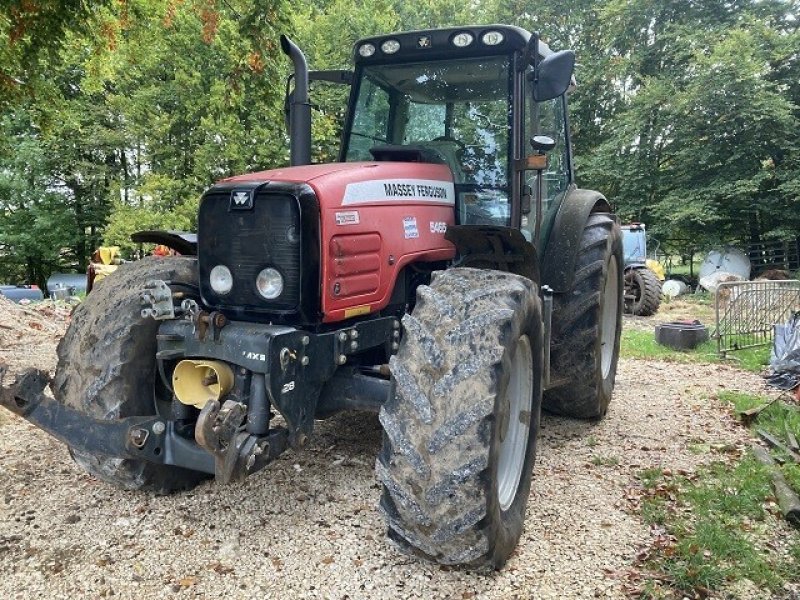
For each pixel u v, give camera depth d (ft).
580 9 79.51
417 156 11.86
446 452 7.93
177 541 9.37
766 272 60.39
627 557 9.37
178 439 9.30
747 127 58.95
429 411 7.99
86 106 71.67
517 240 10.55
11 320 26.30
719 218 61.87
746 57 57.26
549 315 12.01
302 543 9.36
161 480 10.48
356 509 10.36
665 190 66.49
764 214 63.52
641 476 12.23
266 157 64.64
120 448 8.81
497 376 8.11
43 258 85.46
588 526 10.23
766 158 62.39
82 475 11.48
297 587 8.38
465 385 8.05
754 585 8.89
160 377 10.17
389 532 8.63
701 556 9.30
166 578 8.52
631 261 45.03
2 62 19.98
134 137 72.28
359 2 76.59
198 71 65.62
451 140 12.66
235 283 9.21
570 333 14.08
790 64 61.93
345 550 9.18
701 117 60.80
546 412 16.05
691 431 14.96
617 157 68.13
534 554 9.36
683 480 12.07
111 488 10.96
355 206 9.50
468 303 8.65
